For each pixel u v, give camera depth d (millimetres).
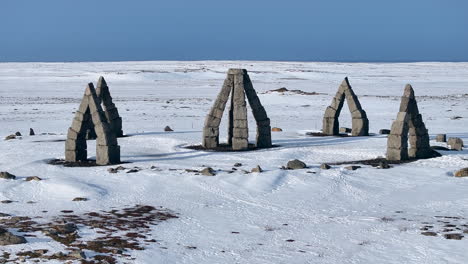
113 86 87812
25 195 19781
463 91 77812
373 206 18828
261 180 21562
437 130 39312
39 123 43281
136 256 13742
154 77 106625
